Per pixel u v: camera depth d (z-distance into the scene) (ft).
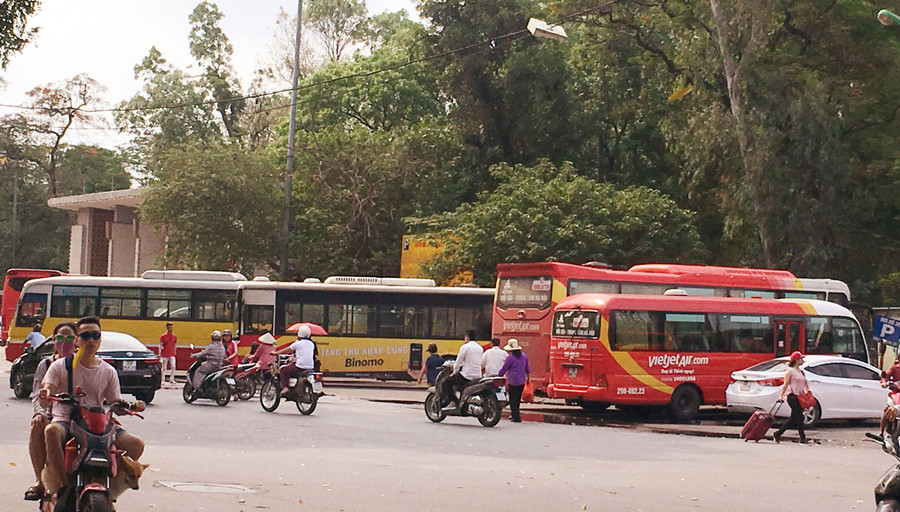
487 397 69.46
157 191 153.07
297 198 161.38
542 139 166.91
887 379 78.48
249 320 112.88
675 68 144.15
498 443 57.57
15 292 174.09
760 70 111.55
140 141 233.76
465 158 168.04
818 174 110.73
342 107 187.01
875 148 122.83
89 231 212.84
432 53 166.20
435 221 135.44
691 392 86.07
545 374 91.81
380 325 112.16
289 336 112.06
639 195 129.49
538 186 130.00
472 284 126.41
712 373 87.04
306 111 189.37
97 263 214.28
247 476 39.70
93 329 25.64
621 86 165.68
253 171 155.22
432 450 52.39
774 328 90.99
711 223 148.87
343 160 159.02
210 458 45.14
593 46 159.94
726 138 116.98
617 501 36.47
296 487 37.11
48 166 289.33
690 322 87.20
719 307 88.84
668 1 131.85
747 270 101.60
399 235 158.92
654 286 95.61
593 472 45.24
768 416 66.39
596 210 125.80
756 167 110.52
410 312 112.47
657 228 126.31
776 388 77.92
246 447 50.42
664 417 89.04
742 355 88.89
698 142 120.78
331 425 64.85
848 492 41.42
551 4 149.89
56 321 114.42
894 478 25.02
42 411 26.68
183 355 113.29
